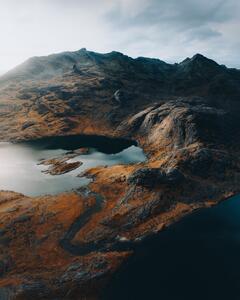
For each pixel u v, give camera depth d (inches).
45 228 3641.7
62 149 6988.2
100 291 2716.5
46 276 2876.5
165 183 4323.3
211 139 5999.0
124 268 2999.5
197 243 3361.2
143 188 4279.0
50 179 5201.8
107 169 5374.0
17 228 3617.1
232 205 4180.6
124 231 3599.9
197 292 2674.7
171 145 6299.2
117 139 7682.1
